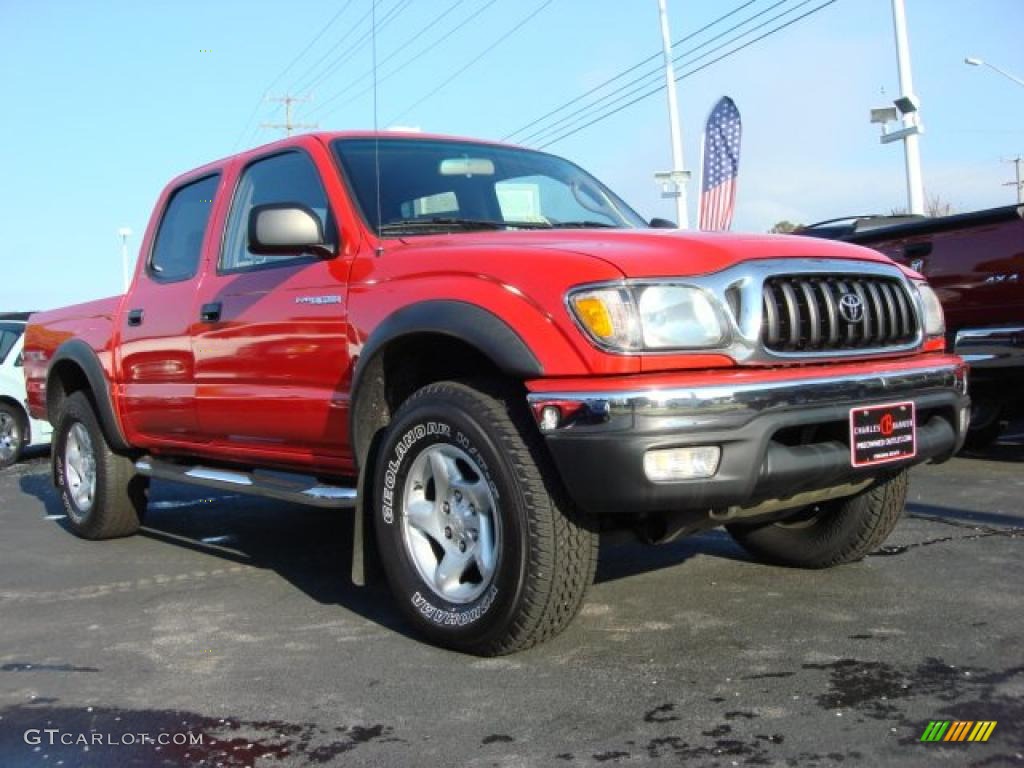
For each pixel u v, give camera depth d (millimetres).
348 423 3930
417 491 3594
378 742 2805
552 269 3203
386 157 4469
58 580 4969
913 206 16844
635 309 3059
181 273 5320
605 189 5191
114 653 3705
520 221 4430
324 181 4312
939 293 7867
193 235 5344
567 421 3043
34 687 3355
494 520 3297
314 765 2680
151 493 7773
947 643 3412
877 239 8367
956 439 3779
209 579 4859
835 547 4328
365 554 3842
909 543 4941
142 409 5418
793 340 3293
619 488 2973
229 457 4965
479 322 3273
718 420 3008
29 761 2760
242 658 3584
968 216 7609
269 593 4516
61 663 3605
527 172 4844
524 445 3207
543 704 3012
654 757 2623
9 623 4180
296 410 4230
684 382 3025
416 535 3596
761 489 3133
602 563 4762
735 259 3289
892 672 3154
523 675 3260
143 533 6176
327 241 4191
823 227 10117
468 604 3393
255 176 4855
